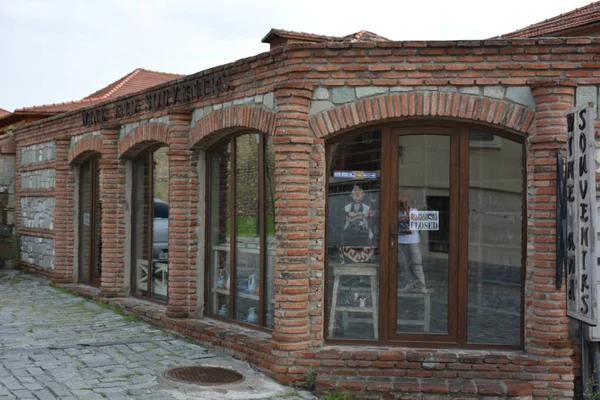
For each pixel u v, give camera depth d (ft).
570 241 23.49
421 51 25.14
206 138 31.96
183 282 33.09
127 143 38.83
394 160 26.18
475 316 25.94
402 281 26.25
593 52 24.56
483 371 24.75
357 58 25.48
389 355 25.03
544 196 24.53
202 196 33.45
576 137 22.82
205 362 27.81
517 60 24.82
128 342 30.91
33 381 24.52
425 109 25.17
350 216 26.66
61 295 44.47
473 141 25.90
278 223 26.05
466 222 25.88
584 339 25.31
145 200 39.65
